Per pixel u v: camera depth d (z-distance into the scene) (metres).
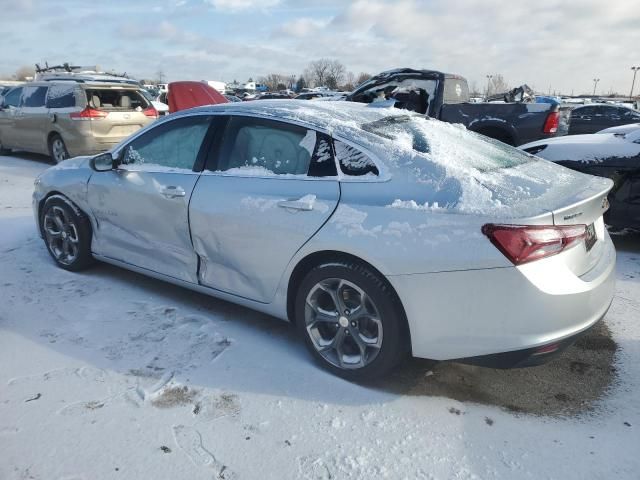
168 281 3.85
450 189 2.67
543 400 2.80
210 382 2.91
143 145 3.96
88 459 2.32
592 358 3.21
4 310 3.74
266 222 3.09
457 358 2.67
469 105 8.71
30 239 5.39
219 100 10.84
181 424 2.56
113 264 4.30
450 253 2.54
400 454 2.39
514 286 2.46
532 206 2.55
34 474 2.23
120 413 2.63
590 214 2.74
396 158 2.88
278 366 3.09
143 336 3.41
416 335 2.69
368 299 2.79
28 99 10.81
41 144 10.59
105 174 4.11
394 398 2.80
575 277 2.59
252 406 2.71
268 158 3.27
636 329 3.57
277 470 2.29
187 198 3.49
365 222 2.75
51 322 3.57
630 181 5.00
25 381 2.88
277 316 3.27
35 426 2.52
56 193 4.47
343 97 10.16
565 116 8.56
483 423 2.61
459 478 2.25
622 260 4.95
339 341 2.96
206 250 3.46
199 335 3.44
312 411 2.68
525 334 2.50
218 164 3.47
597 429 2.56
